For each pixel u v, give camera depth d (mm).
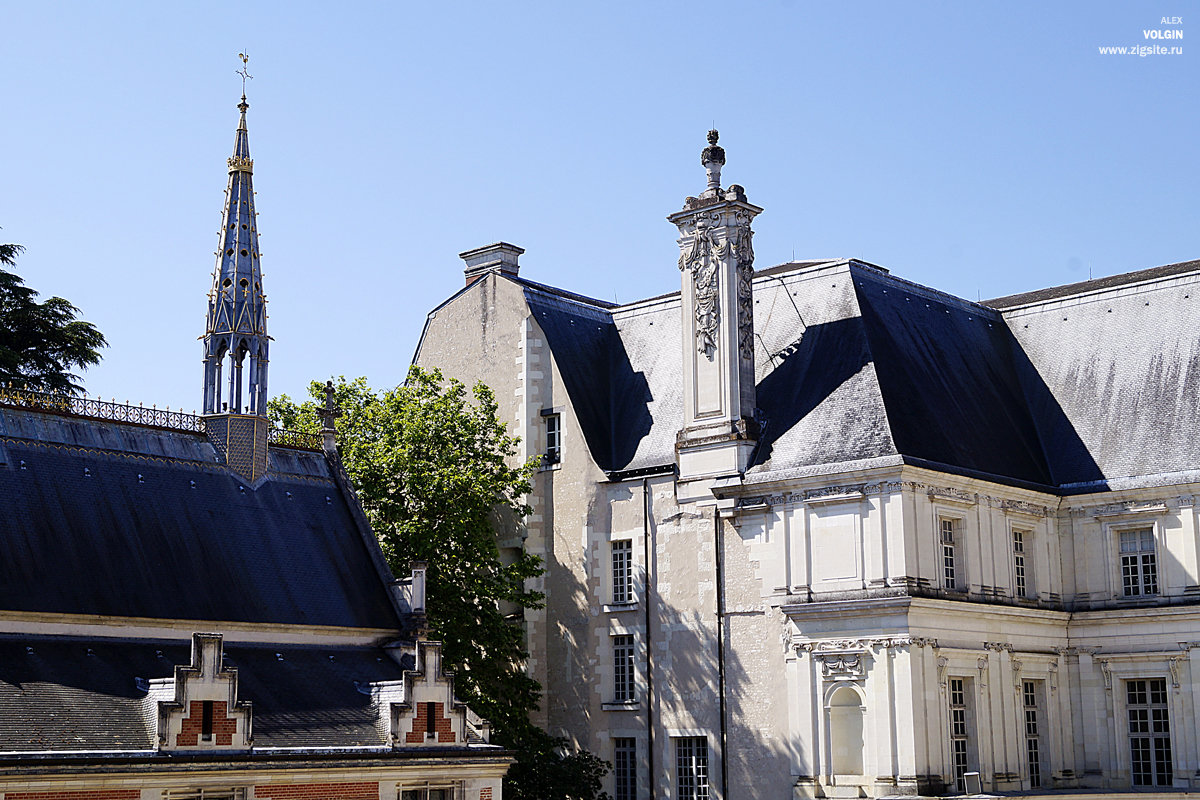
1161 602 49594
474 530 50656
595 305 62969
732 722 48875
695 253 52344
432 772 37312
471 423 52594
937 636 46281
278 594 40594
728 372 51094
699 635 50188
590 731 52594
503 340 57500
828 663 46656
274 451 44219
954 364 53781
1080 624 51344
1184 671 48688
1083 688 50969
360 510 44812
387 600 43375
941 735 45719
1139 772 49594
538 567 54781
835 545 47281
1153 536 50312
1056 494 52125
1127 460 51562
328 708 37500
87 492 38750
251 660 38500
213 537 40531
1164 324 53781
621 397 56938
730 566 49750
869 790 45250
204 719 33469
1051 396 55312
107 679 34906
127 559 38125
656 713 50875
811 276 54375
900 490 46188
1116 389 53656
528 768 47688
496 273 58594
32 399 39188
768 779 47719
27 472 37906
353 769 35688
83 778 31328
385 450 50406
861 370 49906
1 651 34188
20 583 35594
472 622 49750
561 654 53844
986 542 49094
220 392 43375
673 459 52625
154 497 40125
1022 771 48812
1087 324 56031
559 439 55406
